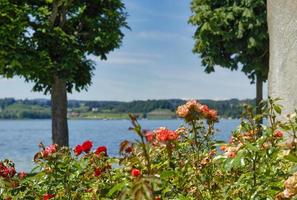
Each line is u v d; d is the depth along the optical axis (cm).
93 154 501
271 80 873
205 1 2548
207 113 432
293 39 838
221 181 445
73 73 2203
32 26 2114
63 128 2370
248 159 391
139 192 216
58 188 498
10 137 6850
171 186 431
